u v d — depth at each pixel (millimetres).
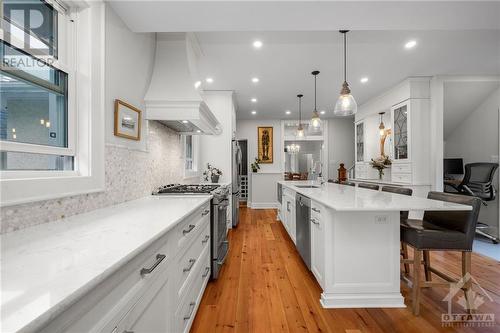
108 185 1664
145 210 1521
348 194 2457
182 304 1426
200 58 3258
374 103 5211
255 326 1728
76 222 1188
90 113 1478
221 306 1975
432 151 4051
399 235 1961
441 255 3102
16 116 1123
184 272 1473
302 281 2410
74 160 1460
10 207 990
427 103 4086
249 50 3074
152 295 1000
